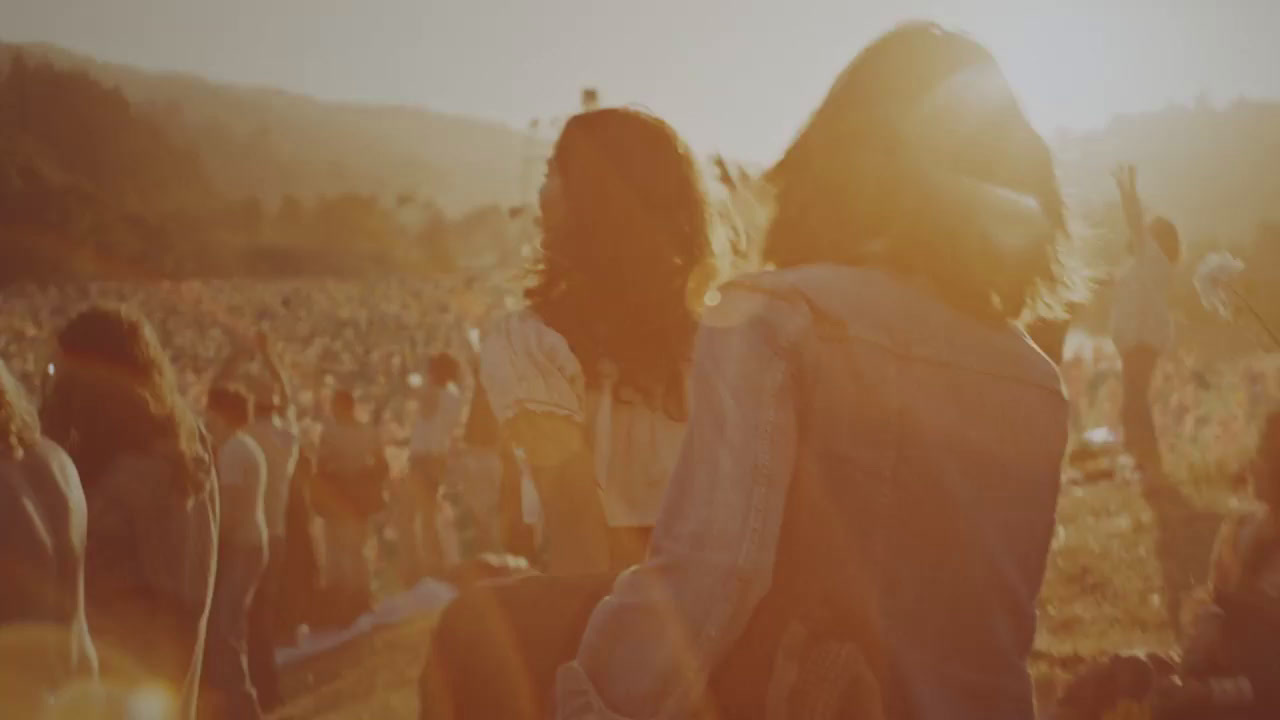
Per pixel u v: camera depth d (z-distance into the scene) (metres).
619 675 1.95
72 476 3.71
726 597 1.92
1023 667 2.16
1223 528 4.51
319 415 21.64
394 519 15.61
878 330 2.03
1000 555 2.10
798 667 1.94
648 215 3.26
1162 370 15.80
